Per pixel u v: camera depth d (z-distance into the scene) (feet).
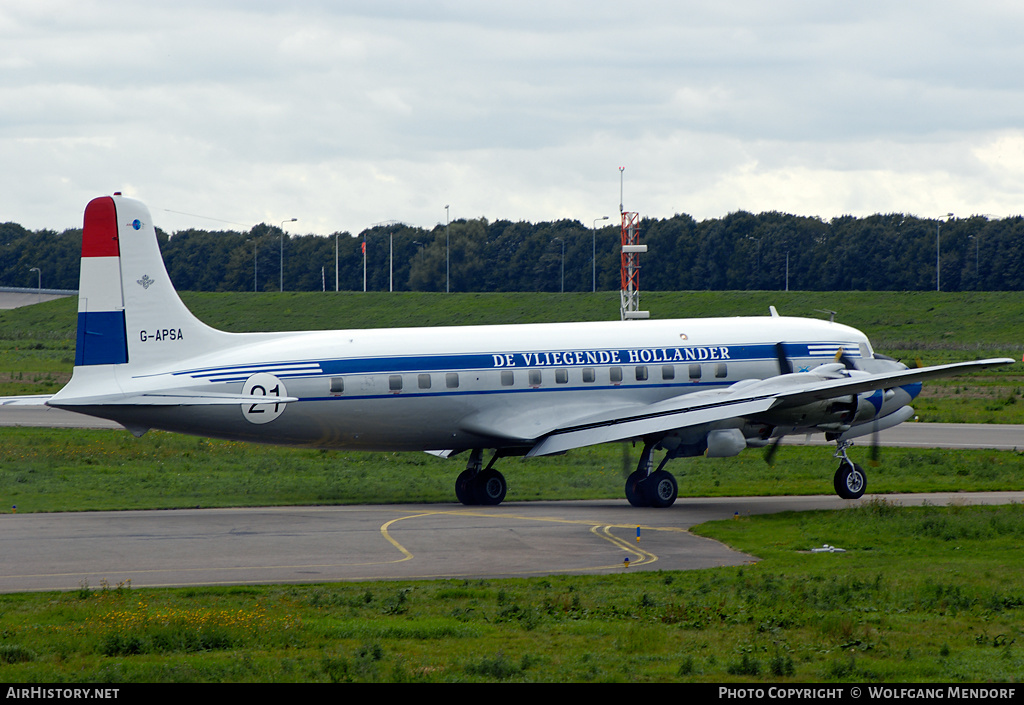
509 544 292.20
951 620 209.56
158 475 456.04
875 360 429.79
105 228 356.38
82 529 312.91
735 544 295.28
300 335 375.25
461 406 379.35
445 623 201.36
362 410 368.48
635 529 318.65
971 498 390.21
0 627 195.42
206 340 365.20
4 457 501.15
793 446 566.36
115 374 355.97
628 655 182.50
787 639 195.11
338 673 167.94
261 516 343.46
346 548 284.82
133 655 181.16
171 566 260.01
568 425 382.42
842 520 327.88
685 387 407.23
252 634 190.90
